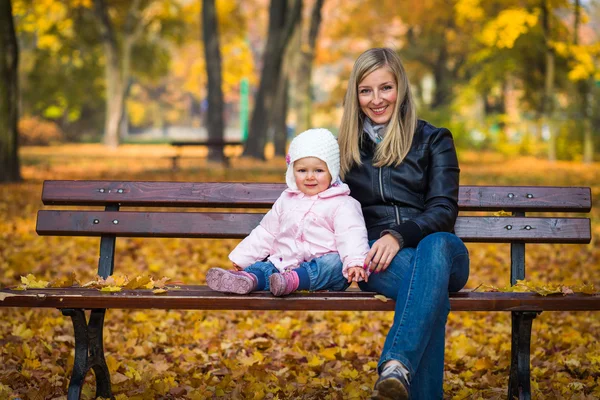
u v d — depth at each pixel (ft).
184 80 240.12
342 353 14.66
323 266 10.61
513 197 11.97
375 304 9.72
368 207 11.35
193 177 56.44
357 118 11.52
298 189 11.25
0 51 44.27
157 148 132.46
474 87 97.91
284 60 77.05
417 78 128.47
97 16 113.39
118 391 11.80
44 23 107.86
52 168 67.31
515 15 74.28
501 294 10.02
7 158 45.34
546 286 10.17
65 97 141.79
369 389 12.00
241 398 11.50
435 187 10.88
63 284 10.66
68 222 11.94
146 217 11.96
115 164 75.82
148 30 126.52
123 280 10.57
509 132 108.88
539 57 91.20
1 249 25.07
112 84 120.26
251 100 221.66
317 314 18.12
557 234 11.69
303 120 82.53
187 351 14.73
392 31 128.47
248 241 11.44
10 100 44.93
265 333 16.26
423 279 9.41
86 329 10.44
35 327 15.99
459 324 17.33
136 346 14.71
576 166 79.66
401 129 11.27
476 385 12.50
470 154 102.73
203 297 9.61
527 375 10.41
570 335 15.71
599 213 37.32
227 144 67.26
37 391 11.44
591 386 12.37
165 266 23.35
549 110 87.97
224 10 107.34
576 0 80.59
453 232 11.73
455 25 113.80
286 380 12.71
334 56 136.05
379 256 10.02
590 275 23.00
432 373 9.79
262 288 10.47
